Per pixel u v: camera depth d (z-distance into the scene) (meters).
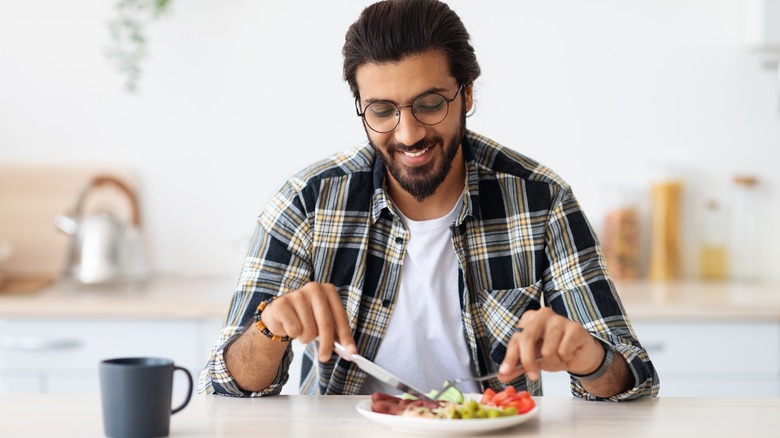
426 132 1.43
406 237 1.57
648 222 3.06
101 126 2.99
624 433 1.17
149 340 2.46
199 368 2.47
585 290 1.53
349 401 1.38
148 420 1.12
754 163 3.06
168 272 3.01
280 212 1.57
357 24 1.45
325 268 1.57
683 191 3.06
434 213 1.58
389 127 1.43
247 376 1.40
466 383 1.58
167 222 3.01
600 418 1.26
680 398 1.41
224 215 3.01
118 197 2.99
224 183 3.01
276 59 3.00
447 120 1.44
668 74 3.04
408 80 1.40
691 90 3.04
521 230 1.59
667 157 3.05
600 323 1.50
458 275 1.58
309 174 1.60
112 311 2.44
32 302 2.45
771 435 1.16
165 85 2.99
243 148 3.01
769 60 3.03
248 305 1.51
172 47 2.98
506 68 3.02
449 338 1.58
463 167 1.61
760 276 3.08
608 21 3.02
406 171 1.45
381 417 1.16
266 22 2.99
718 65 3.04
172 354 2.46
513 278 1.58
